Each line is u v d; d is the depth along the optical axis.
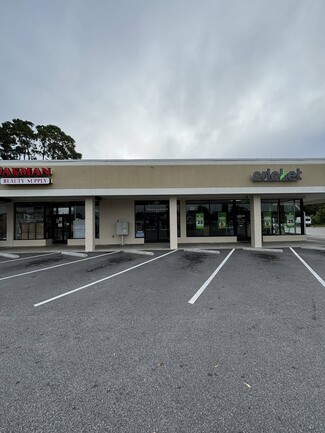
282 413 2.35
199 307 5.11
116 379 2.89
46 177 13.59
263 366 3.08
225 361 3.20
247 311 4.85
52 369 3.10
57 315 4.81
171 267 9.27
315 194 15.38
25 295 6.10
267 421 2.26
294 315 4.62
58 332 4.10
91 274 8.32
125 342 3.74
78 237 17.09
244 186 14.00
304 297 5.63
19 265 10.26
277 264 9.53
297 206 17.75
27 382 2.86
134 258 11.50
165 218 17.30
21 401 2.56
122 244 16.59
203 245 15.69
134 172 13.87
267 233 17.66
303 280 7.11
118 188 13.79
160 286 6.71
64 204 17.61
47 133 35.28
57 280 7.57
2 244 16.70
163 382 2.82
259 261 10.23
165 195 14.36
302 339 3.73
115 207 17.08
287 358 3.25
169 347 3.58
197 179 13.95
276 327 4.14
